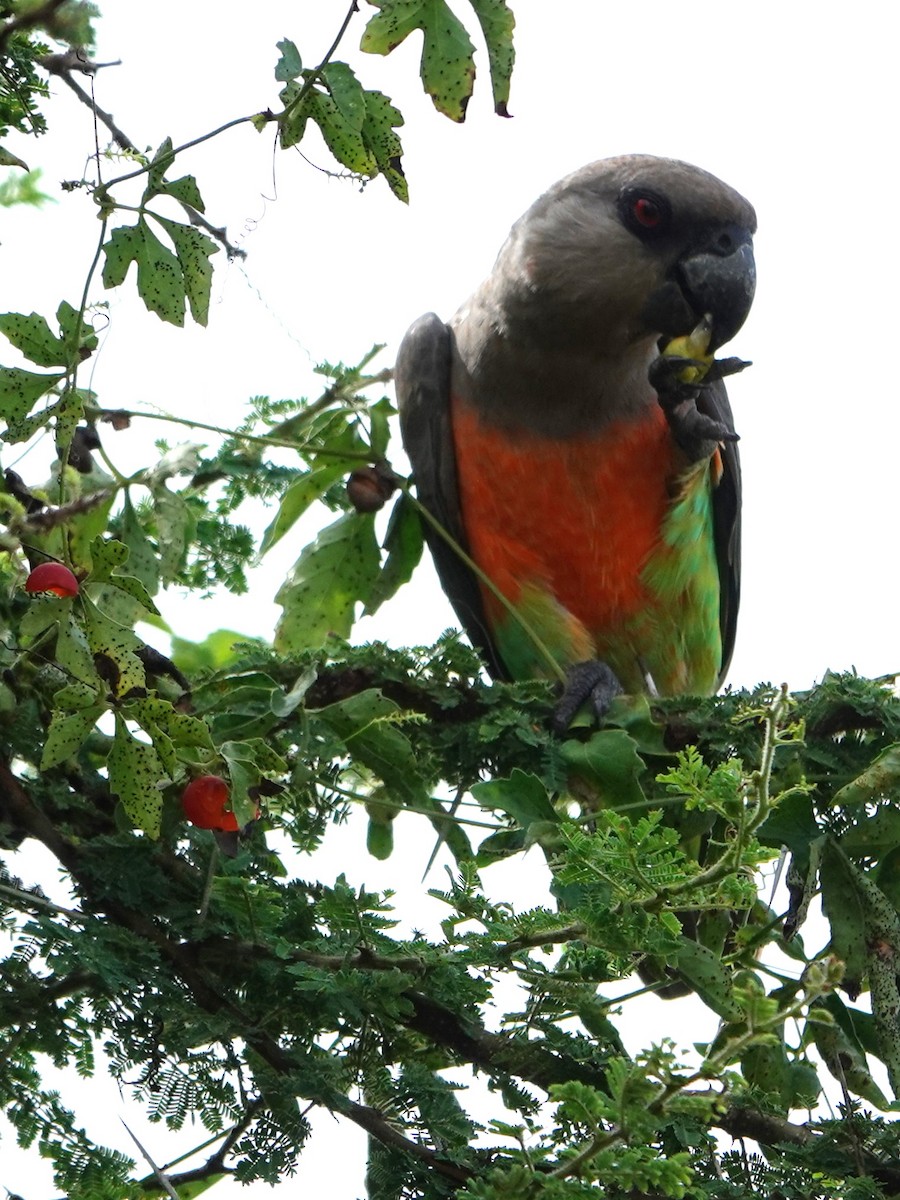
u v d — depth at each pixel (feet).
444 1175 17.34
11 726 19.27
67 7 18.54
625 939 15.92
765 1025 12.80
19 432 17.47
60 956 17.21
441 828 21.01
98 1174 17.11
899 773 19.81
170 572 20.94
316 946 18.58
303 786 19.95
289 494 24.72
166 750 16.19
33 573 16.17
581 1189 13.00
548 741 22.15
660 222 29.99
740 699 22.09
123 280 17.24
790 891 20.25
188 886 18.99
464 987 17.80
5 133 19.86
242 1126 17.80
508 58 17.25
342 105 16.72
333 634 23.80
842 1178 17.85
